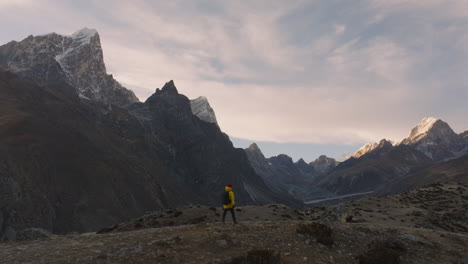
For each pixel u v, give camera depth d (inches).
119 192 7721.5
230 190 772.6
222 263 519.8
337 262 605.6
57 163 7308.1
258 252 542.6
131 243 617.0
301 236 697.6
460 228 1792.6
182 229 734.5
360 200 2527.1
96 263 501.7
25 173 6368.1
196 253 562.6
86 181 7283.5
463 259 725.3
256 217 1448.1
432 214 2009.1
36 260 517.0
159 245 583.8
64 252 564.1
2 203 5492.1
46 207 5979.3
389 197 2795.3
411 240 788.0
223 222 767.1
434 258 710.5
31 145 7199.8
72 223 6112.2
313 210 2196.1
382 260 624.4
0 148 6505.9
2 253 569.3
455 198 2581.2
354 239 735.1
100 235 735.7
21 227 5319.9
